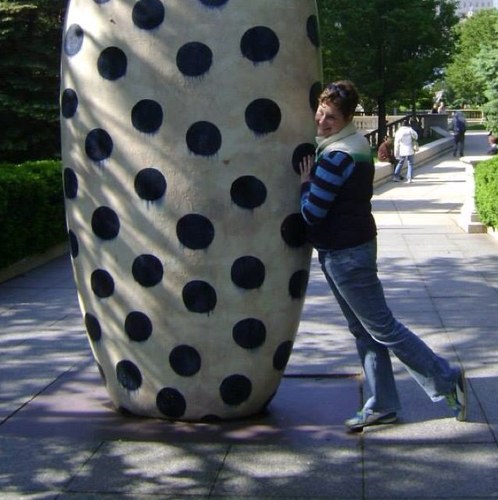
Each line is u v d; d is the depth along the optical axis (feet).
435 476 14.93
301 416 17.87
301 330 24.90
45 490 14.80
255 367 16.98
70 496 14.56
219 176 16.01
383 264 35.63
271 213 16.34
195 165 15.96
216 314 16.47
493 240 41.50
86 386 20.08
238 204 16.11
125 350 17.06
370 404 17.17
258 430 17.11
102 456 16.06
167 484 14.90
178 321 16.52
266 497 14.38
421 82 125.90
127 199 16.30
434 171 88.02
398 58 123.34
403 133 77.51
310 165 16.48
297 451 16.08
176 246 16.20
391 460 15.60
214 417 17.33
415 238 42.63
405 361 16.76
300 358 22.03
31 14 62.64
